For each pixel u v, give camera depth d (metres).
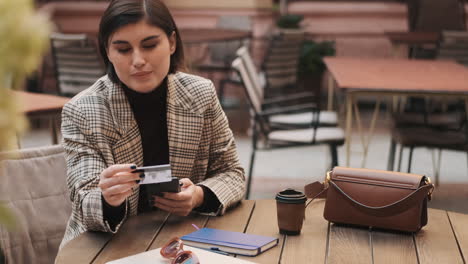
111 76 1.86
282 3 8.45
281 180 4.88
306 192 2.00
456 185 4.73
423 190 1.68
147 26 1.68
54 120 3.40
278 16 8.49
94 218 1.67
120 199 1.62
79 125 1.83
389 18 8.43
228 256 1.50
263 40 8.33
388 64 5.11
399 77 4.25
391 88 3.79
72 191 1.79
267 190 4.59
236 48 7.78
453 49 6.11
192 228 1.76
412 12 7.70
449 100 5.18
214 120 2.00
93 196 1.70
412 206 1.69
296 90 7.03
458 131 4.21
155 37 1.70
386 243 1.65
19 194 2.12
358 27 8.48
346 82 3.98
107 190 1.60
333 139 3.99
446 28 7.61
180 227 1.77
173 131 1.89
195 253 1.52
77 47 5.29
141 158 1.89
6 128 0.55
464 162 5.41
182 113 1.90
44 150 2.22
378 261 1.52
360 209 1.72
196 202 1.83
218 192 1.88
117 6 1.70
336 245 1.63
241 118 7.34
